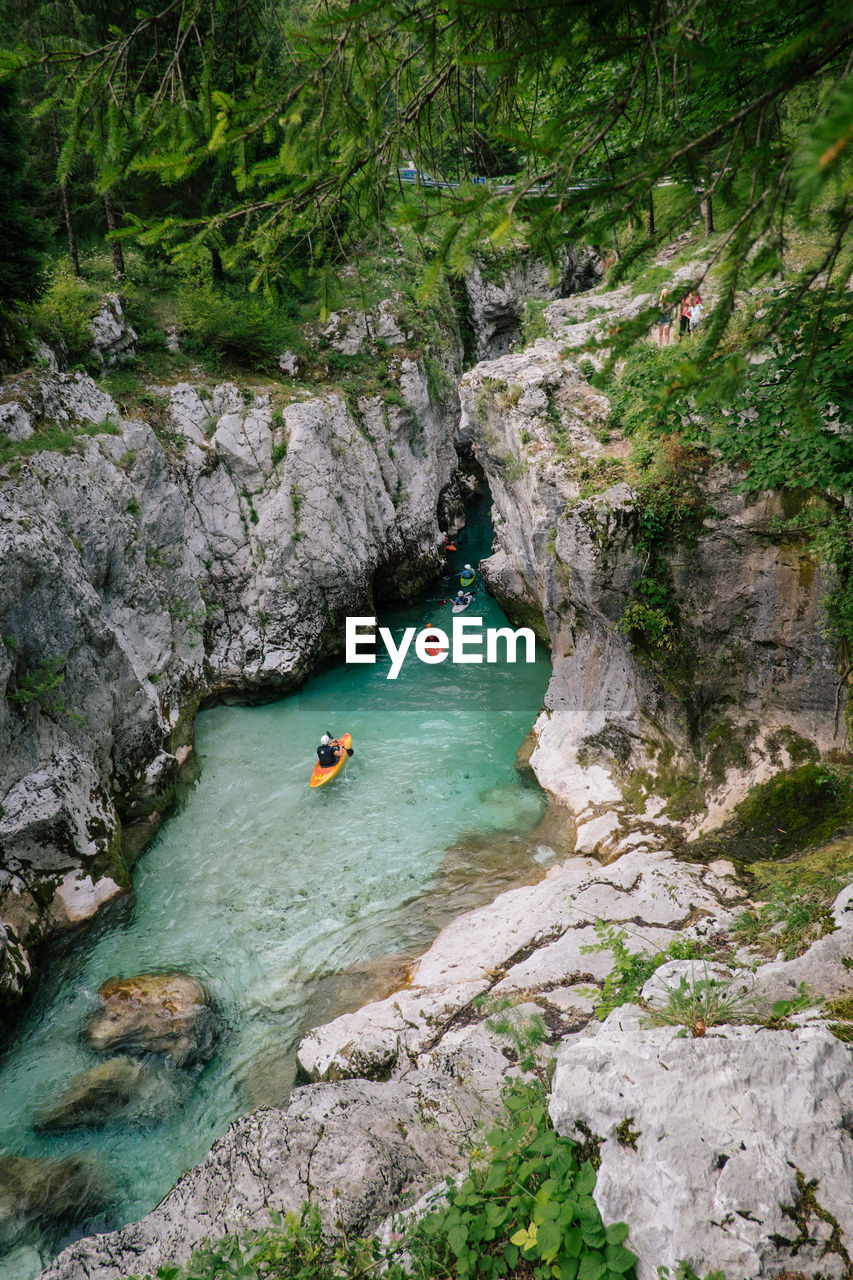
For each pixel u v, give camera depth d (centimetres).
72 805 1119
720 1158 375
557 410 1447
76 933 1081
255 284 505
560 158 360
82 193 2147
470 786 1373
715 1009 490
